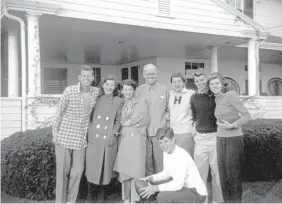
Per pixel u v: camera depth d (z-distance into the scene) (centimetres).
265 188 523
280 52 1278
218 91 390
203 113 425
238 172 384
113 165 428
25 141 477
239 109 377
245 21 1005
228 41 1072
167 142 351
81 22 782
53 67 1416
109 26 830
